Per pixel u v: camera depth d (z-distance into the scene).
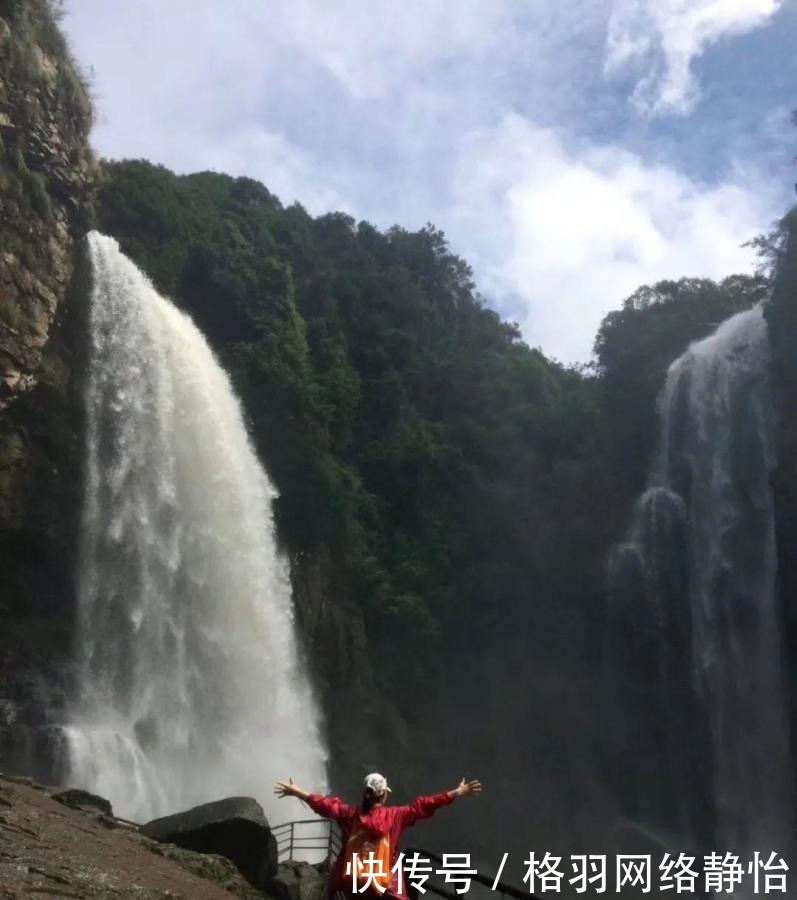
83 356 39.19
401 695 50.41
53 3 41.19
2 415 35.31
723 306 64.06
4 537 34.38
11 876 8.72
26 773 30.84
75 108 40.97
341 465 55.00
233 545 41.59
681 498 56.50
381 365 63.84
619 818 51.19
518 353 74.12
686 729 52.19
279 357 51.09
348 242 72.56
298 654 45.03
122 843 13.42
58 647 34.81
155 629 37.78
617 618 55.41
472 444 61.88
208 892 11.59
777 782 48.31
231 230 55.41
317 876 18.09
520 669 55.16
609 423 61.97
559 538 58.69
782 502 50.50
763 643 50.91
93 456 37.88
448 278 80.00
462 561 56.72
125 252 46.84
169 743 36.75
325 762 43.59
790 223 52.94
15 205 36.84
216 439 42.53
